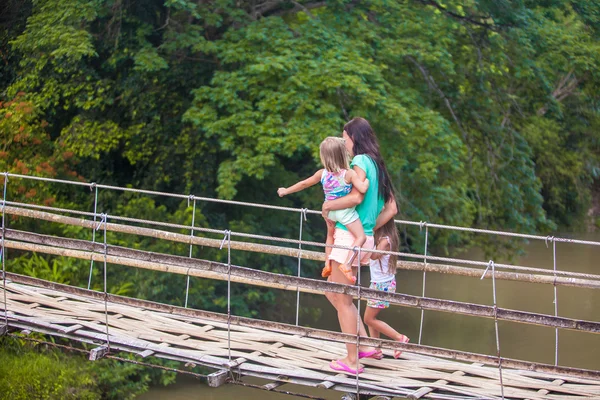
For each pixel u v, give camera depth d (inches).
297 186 226.5
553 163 1027.3
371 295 208.7
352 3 558.6
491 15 571.2
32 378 392.8
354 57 484.7
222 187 459.5
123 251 251.1
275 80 486.0
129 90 557.3
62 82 566.9
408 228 650.2
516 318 201.3
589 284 208.1
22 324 268.8
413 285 708.0
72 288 258.4
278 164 574.9
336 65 467.8
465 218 660.7
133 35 562.6
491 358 205.3
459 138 550.0
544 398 205.9
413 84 566.9
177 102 561.9
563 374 201.8
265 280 226.2
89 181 570.9
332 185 205.8
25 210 277.0
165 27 556.7
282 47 486.3
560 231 1074.1
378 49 535.8
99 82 556.7
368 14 573.9
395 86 527.5
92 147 538.0
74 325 264.1
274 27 505.7
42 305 294.7
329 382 214.8
